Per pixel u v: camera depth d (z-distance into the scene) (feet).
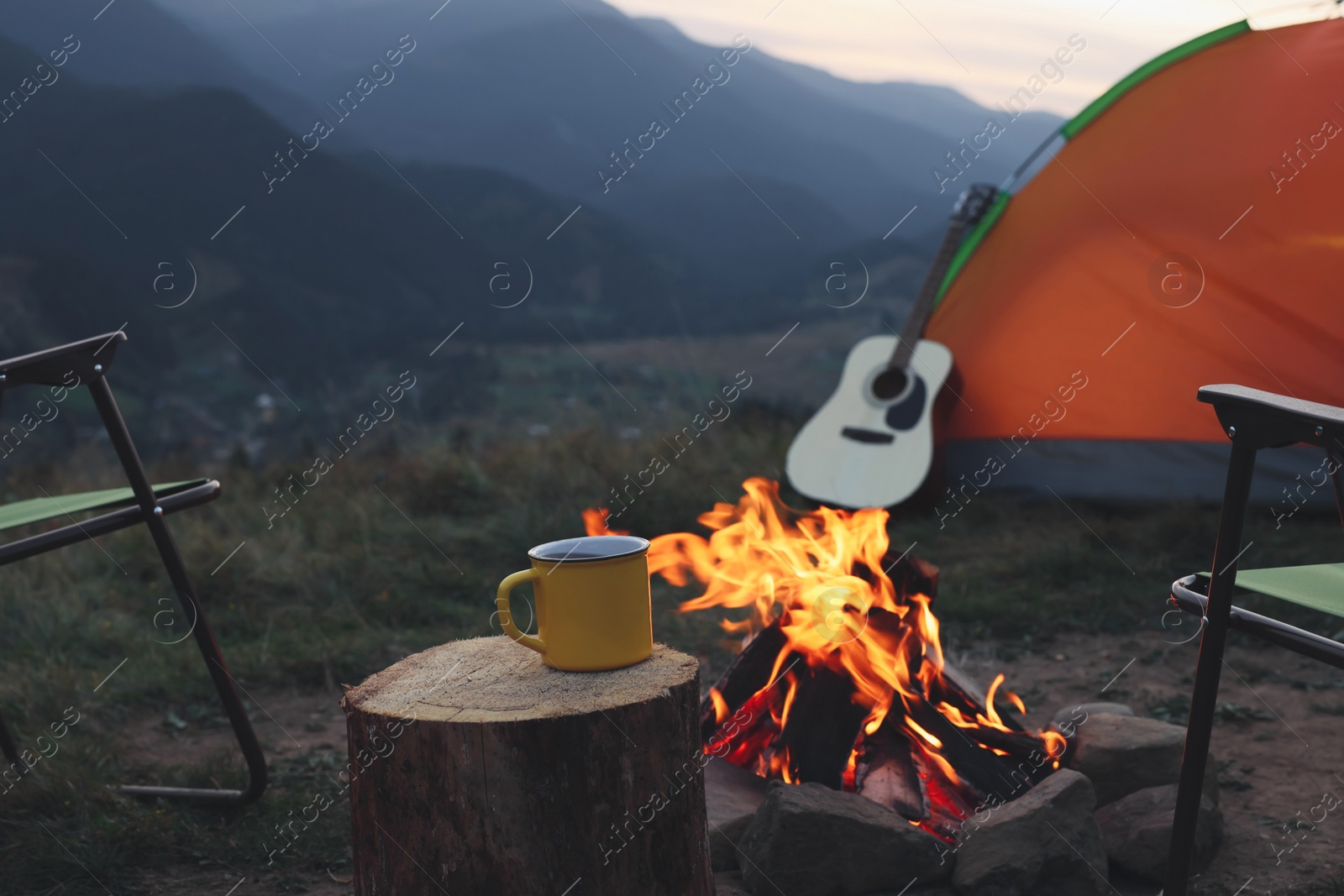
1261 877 6.35
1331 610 4.48
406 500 18.39
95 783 7.73
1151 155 15.79
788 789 6.31
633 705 4.56
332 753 8.91
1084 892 6.04
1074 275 16.28
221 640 12.20
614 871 4.57
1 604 12.61
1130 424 15.94
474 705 4.65
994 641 11.87
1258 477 15.34
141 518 6.54
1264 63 15.12
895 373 17.12
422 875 4.61
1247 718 9.19
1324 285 14.25
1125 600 12.87
